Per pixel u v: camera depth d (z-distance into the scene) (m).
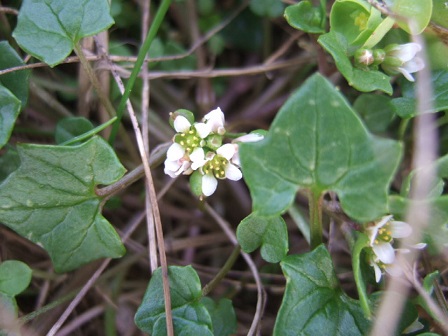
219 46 0.07
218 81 0.07
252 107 0.07
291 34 0.06
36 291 0.05
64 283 0.05
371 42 0.05
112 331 0.05
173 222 0.06
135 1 0.06
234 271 0.06
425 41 0.05
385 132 0.06
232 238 0.06
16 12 0.05
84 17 0.05
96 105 0.06
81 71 0.06
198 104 0.07
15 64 0.05
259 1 0.06
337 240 0.05
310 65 0.06
